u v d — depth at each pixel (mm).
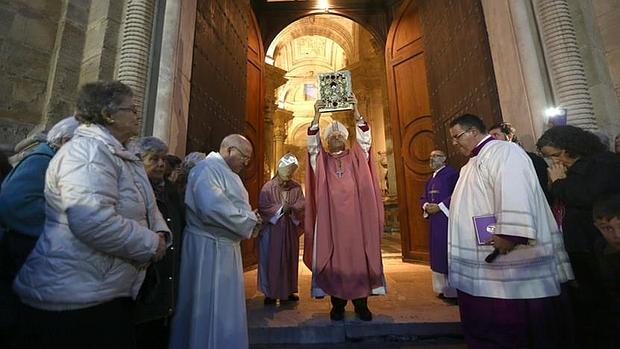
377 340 2449
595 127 2357
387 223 11453
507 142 1808
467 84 3619
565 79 2459
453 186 3398
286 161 3615
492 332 1665
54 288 1045
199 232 1916
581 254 1671
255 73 6547
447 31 4121
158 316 1685
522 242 1543
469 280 1752
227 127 4137
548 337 1579
